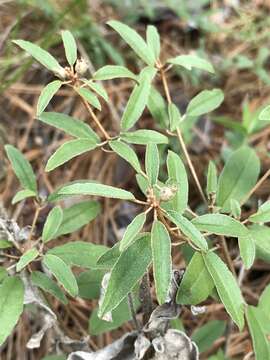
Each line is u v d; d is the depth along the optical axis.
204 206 0.53
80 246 0.36
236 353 0.49
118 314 0.39
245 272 0.51
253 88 0.68
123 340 0.36
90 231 0.57
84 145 0.34
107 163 0.61
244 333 0.50
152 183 0.31
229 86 0.68
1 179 0.58
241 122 0.63
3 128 0.62
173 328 0.38
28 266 0.36
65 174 0.60
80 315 0.51
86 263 0.36
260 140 0.63
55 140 0.61
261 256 0.39
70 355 0.36
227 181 0.40
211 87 0.67
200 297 0.34
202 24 0.71
